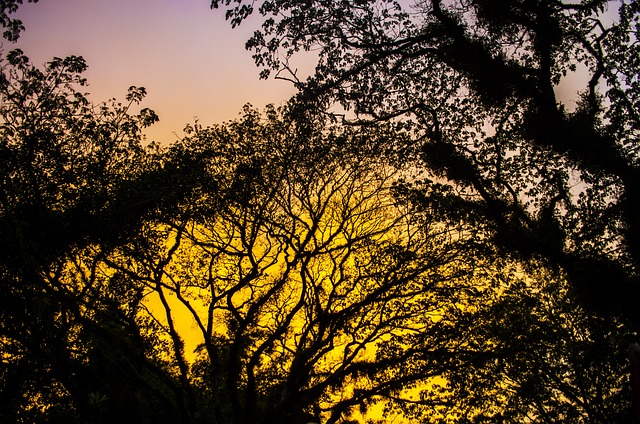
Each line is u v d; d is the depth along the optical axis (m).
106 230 15.71
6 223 13.07
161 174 17.47
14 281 13.12
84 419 14.90
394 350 19.89
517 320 19.31
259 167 18.81
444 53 18.69
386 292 19.78
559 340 20.52
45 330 14.04
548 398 21.64
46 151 14.32
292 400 18.72
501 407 21.05
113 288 18.70
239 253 20.36
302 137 19.08
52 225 14.30
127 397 18.59
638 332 16.92
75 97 14.54
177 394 17.84
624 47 16.64
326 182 20.80
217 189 18.52
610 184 17.22
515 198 18.95
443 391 20.31
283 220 20.62
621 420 19.17
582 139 16.44
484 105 18.78
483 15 18.03
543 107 17.12
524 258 18.66
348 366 19.80
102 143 15.33
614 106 16.59
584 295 17.38
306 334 20.75
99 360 17.02
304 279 20.38
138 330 18.39
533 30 17.61
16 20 13.09
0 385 15.10
